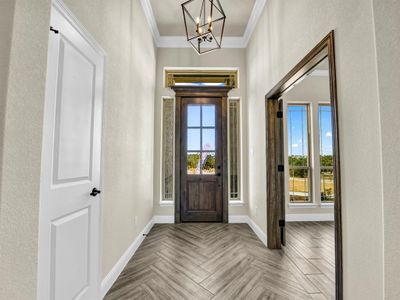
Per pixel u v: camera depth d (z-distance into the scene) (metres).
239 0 2.98
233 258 2.40
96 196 1.61
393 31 0.95
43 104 0.85
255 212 3.31
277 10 2.39
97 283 1.61
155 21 3.45
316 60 1.68
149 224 3.39
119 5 2.07
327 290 1.80
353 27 1.22
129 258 2.35
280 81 2.27
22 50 0.75
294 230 3.42
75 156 1.35
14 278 0.71
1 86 0.69
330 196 4.09
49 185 1.12
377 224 1.06
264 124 2.87
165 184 3.98
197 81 4.09
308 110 4.16
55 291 1.15
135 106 2.61
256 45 3.25
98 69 1.64
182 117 3.98
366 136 1.13
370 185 1.10
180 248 2.68
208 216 3.87
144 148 3.05
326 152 4.11
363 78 1.15
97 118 1.62
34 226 0.80
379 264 1.04
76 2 1.34
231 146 4.05
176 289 1.81
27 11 0.76
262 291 1.79
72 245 1.31
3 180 0.68
